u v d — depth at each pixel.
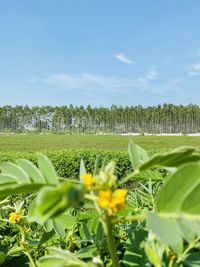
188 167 0.80
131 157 1.16
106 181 0.83
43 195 0.65
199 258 1.05
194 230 0.84
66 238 1.52
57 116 135.38
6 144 62.66
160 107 130.75
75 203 0.68
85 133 133.25
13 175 1.01
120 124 132.50
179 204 0.81
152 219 0.83
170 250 0.99
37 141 72.12
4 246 1.74
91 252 1.18
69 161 18.30
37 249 1.48
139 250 1.17
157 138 84.25
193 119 128.88
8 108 135.88
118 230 1.55
